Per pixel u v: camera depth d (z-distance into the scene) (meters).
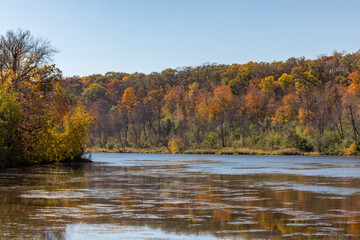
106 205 16.62
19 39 44.94
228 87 140.25
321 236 11.36
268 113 124.00
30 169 39.12
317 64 142.50
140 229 12.10
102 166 45.62
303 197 19.50
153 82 174.88
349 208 16.22
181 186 24.47
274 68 162.50
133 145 128.50
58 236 11.14
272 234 11.55
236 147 108.88
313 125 102.56
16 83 43.97
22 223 12.81
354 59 135.38
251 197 19.48
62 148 47.53
